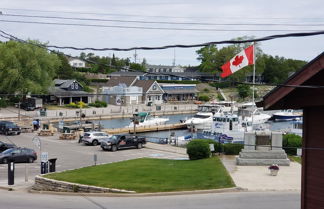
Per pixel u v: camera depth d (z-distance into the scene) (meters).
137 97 110.25
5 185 26.92
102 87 117.19
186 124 75.81
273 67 132.50
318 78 8.83
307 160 9.38
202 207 18.50
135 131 66.81
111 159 40.06
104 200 20.62
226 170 26.19
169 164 29.56
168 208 18.44
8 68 85.94
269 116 80.12
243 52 28.11
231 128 59.34
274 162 28.33
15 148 37.69
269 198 20.05
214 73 138.75
